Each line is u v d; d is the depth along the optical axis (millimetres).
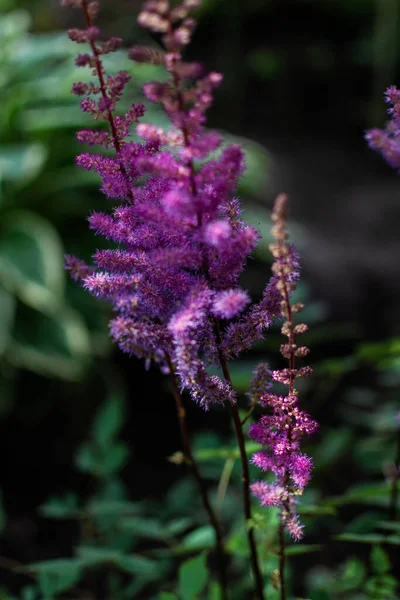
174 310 939
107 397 3980
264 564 1410
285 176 7492
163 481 3625
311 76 9719
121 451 1976
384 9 9336
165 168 837
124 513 2014
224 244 860
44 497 3537
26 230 3793
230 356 940
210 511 1353
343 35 10242
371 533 1570
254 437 953
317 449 2090
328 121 9570
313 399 3031
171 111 820
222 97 9438
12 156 3688
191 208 835
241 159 849
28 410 3871
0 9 5816
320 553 2697
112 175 969
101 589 2484
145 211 864
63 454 3816
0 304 3658
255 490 958
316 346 4551
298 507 1311
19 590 2699
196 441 2014
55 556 3051
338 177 7785
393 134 1021
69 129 4055
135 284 928
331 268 5266
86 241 4102
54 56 4387
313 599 1462
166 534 1660
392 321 5031
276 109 9586
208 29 9641
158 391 4352
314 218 6660
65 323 3770
